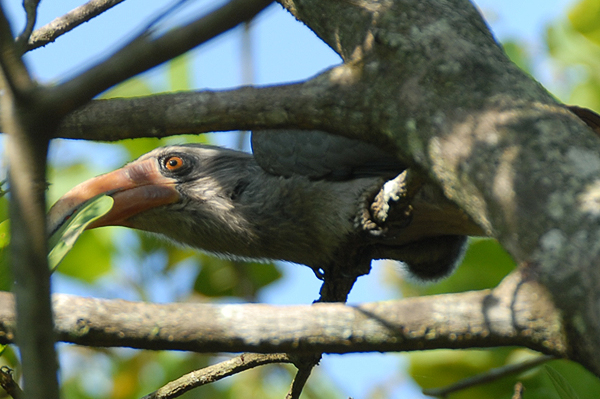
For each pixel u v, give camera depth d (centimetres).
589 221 344
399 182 621
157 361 1023
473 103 416
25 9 407
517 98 407
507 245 375
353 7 508
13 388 542
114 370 1025
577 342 337
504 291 366
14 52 289
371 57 462
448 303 376
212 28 303
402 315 378
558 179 362
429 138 426
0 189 490
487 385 863
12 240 285
